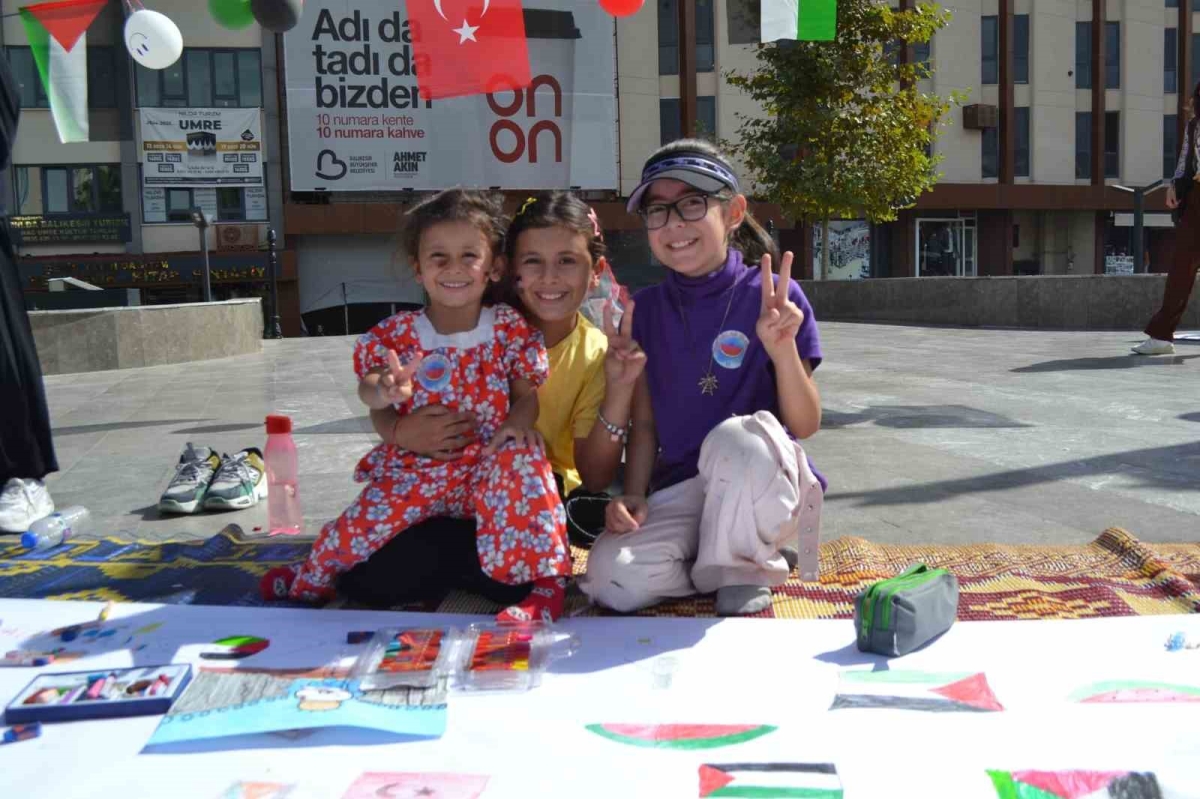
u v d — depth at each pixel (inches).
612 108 778.2
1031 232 966.4
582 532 107.0
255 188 775.1
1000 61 914.7
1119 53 945.5
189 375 346.9
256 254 771.4
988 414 204.1
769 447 87.1
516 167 745.6
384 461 96.4
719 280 98.0
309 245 792.9
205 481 142.8
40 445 132.9
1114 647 78.5
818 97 580.7
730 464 87.0
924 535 118.7
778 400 96.2
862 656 78.4
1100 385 242.8
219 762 61.8
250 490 142.6
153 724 67.7
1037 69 924.6
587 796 56.7
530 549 88.9
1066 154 945.5
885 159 589.9
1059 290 446.3
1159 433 177.8
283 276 780.6
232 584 102.0
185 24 752.3
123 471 169.6
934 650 78.8
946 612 82.4
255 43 764.0
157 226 768.3
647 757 61.5
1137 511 126.7
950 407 214.8
